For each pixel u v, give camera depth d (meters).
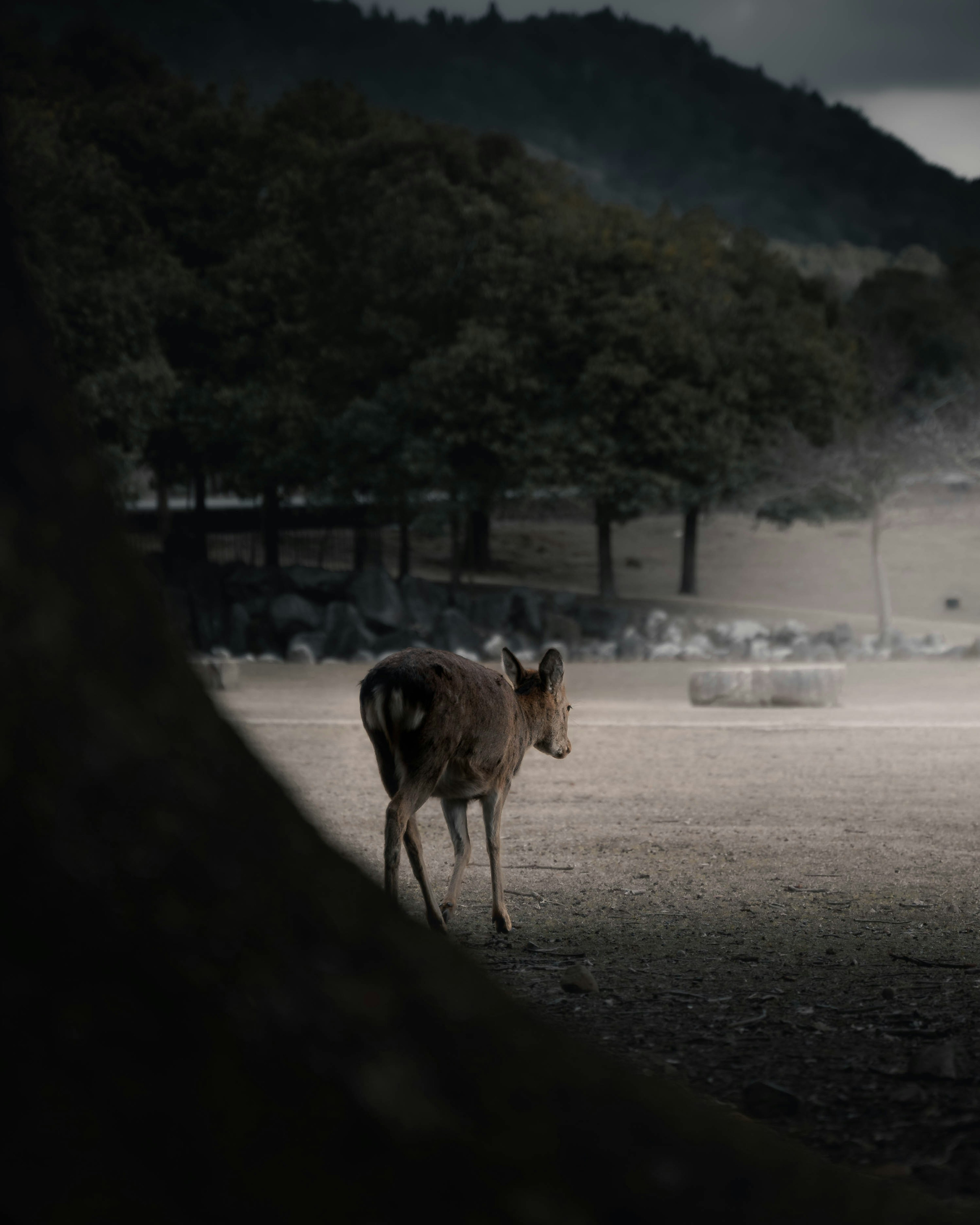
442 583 65.81
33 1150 2.18
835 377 66.94
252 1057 2.43
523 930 9.20
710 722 28.62
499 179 68.94
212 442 63.16
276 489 66.19
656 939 8.86
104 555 2.71
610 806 16.56
